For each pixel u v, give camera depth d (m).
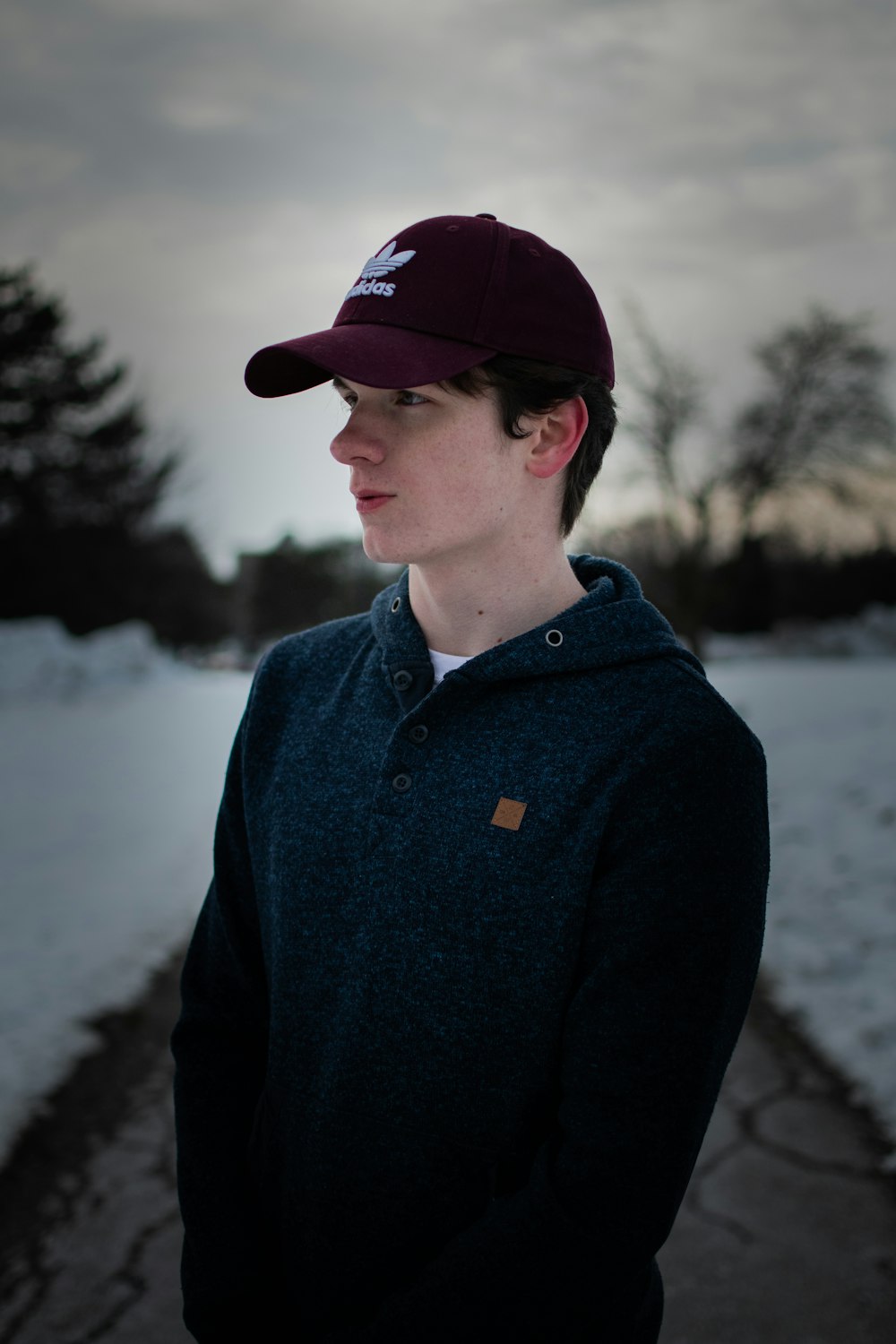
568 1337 0.83
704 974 0.83
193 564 38.06
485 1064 0.88
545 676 0.93
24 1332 2.04
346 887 0.95
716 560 26.48
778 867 5.23
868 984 3.65
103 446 29.81
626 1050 0.82
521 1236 0.82
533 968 0.86
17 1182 2.57
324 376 1.04
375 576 43.84
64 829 6.84
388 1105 0.91
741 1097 2.93
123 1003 3.75
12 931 4.55
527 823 0.88
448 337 0.91
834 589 36.31
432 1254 0.91
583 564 1.16
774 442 23.72
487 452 0.94
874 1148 2.63
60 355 29.09
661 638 0.95
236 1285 1.00
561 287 0.96
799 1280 2.14
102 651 21.64
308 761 1.04
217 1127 1.07
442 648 1.04
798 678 19.52
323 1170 0.93
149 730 13.06
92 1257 2.28
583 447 1.03
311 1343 0.97
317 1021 0.96
